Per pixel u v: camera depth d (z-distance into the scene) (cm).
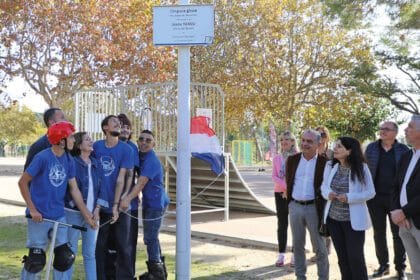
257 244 949
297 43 3222
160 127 1212
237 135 5706
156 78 2672
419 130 559
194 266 795
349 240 604
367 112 4088
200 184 1381
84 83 2594
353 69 2972
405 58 2783
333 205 616
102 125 644
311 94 3338
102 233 637
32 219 540
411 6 1580
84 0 2455
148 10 2714
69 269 572
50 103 2623
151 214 672
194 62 3078
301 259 671
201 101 1212
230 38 3070
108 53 2511
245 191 1323
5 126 6619
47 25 2436
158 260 675
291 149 814
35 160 540
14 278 695
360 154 607
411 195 561
